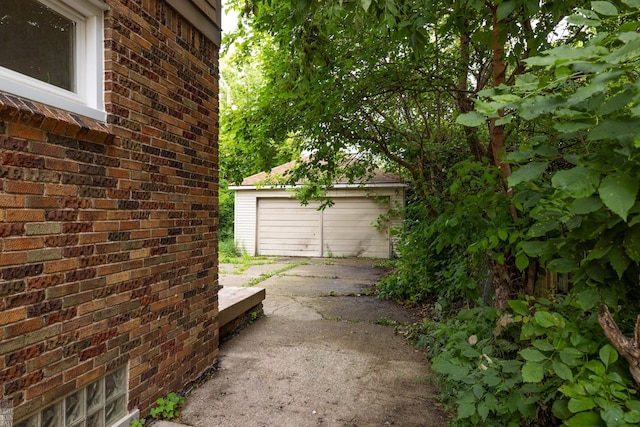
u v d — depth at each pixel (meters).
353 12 2.65
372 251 11.82
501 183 2.80
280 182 7.34
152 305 2.63
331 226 12.16
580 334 1.72
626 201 0.99
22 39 1.91
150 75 2.62
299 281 7.91
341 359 3.73
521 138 3.14
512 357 2.51
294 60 3.70
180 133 2.97
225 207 15.99
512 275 2.89
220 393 3.02
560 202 1.75
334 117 5.20
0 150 1.68
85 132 2.06
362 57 4.43
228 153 6.24
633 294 1.57
